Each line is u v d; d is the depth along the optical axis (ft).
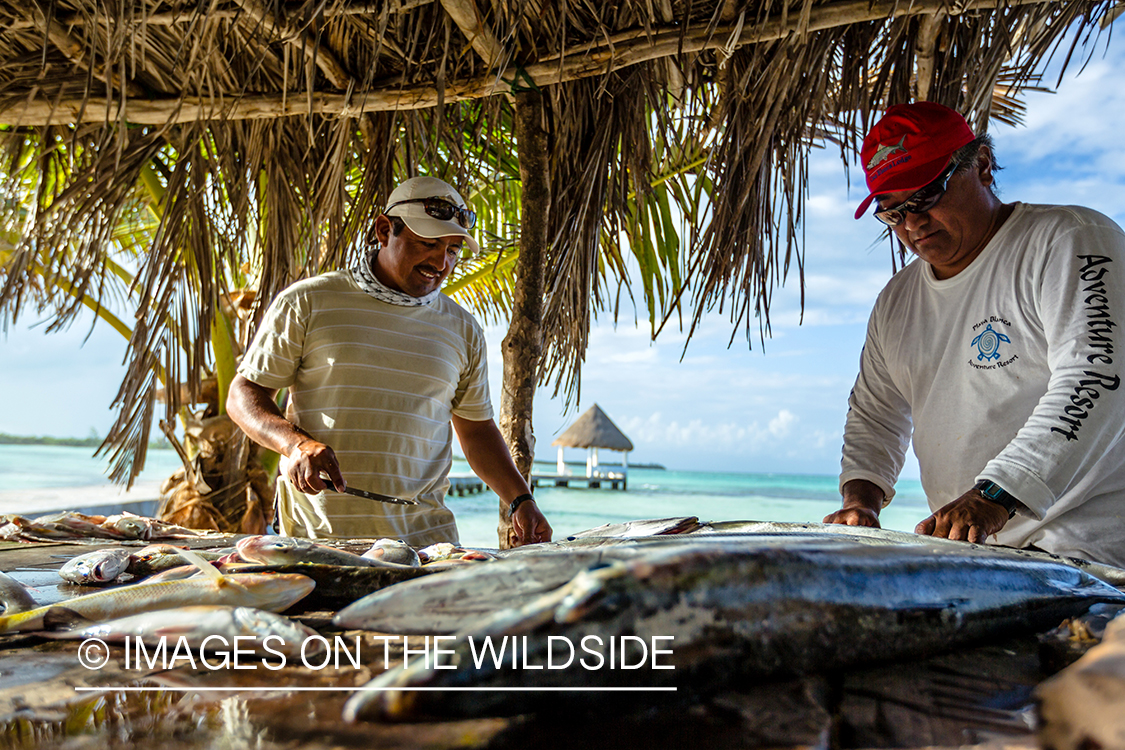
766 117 9.58
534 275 11.16
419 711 2.29
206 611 3.29
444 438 9.30
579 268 11.67
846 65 10.07
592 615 2.41
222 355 16.67
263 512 16.52
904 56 9.96
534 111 10.84
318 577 4.13
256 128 11.82
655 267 14.15
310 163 12.53
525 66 10.02
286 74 9.37
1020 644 3.48
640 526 5.96
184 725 2.46
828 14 8.88
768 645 2.73
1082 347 5.79
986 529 5.40
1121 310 5.82
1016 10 8.98
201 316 12.92
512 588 2.95
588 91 10.92
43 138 11.46
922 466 7.77
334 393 8.51
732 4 8.96
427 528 8.98
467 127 12.91
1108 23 8.91
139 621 3.39
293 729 2.42
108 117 9.22
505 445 9.87
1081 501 6.31
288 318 8.58
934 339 7.49
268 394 8.64
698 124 11.29
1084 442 5.51
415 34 9.73
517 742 2.30
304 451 7.43
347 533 8.39
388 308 8.71
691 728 2.40
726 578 2.67
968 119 9.59
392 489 8.59
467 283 19.11
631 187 12.22
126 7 9.16
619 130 11.14
